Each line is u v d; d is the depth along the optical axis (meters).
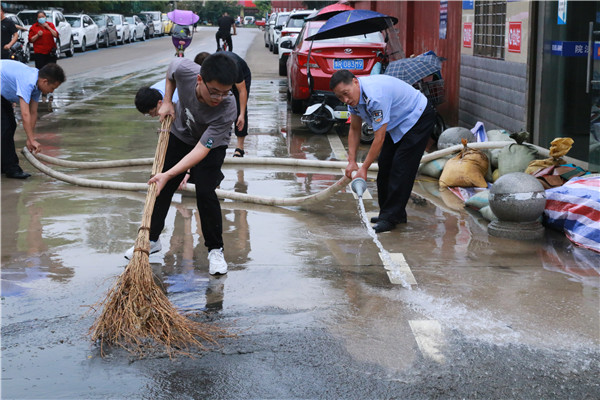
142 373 3.77
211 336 4.16
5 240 6.01
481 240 6.03
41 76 7.86
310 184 8.18
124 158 9.57
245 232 6.29
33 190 7.84
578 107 8.67
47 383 3.66
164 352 4.01
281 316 4.46
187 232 6.28
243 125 9.19
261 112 14.42
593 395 3.53
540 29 8.46
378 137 5.99
